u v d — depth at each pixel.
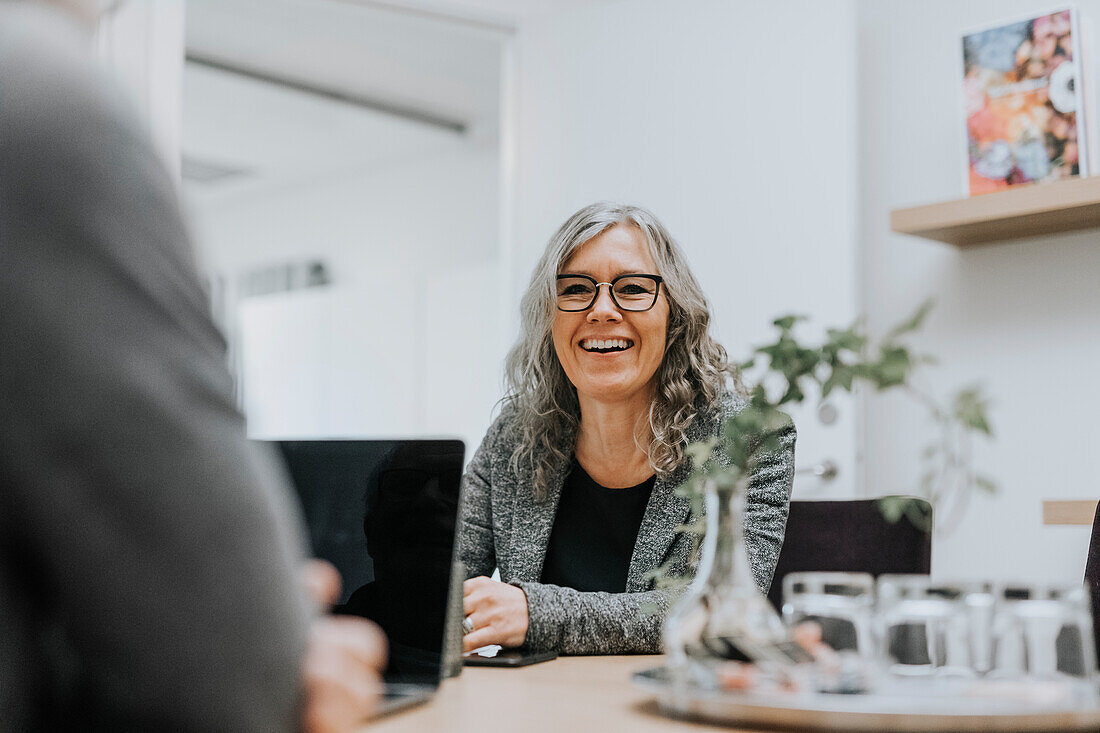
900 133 2.97
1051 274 2.67
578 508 1.66
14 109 0.41
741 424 0.85
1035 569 2.62
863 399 2.88
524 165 3.42
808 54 2.89
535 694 0.91
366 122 5.76
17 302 0.40
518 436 1.70
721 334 2.97
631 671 1.08
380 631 0.94
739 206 2.98
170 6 2.90
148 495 0.41
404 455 0.99
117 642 0.41
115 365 0.41
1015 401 2.70
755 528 1.44
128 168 0.43
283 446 1.04
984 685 0.74
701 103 3.08
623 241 1.62
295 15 4.50
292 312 6.23
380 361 5.74
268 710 0.44
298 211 6.81
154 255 0.42
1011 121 2.52
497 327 5.23
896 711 0.67
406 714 0.81
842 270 2.79
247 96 5.40
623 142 3.21
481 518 1.72
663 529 1.53
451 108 5.64
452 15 3.41
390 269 6.32
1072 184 2.35
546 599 1.23
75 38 0.46
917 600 0.77
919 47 2.96
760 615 0.80
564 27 3.37
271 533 0.45
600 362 1.57
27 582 0.42
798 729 0.70
